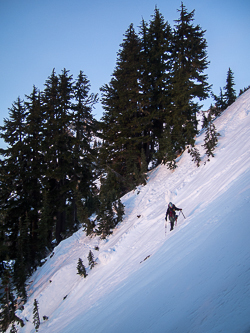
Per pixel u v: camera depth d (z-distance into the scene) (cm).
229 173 1124
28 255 2245
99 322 628
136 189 2253
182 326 275
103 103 2952
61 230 2744
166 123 2569
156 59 2862
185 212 1127
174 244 748
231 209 614
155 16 3011
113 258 1377
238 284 277
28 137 2783
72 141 2706
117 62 3005
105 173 2652
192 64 2792
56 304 1468
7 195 2562
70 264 1709
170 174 2112
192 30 2881
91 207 2606
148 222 1478
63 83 2884
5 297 1741
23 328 1466
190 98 2344
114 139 2664
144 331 345
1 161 2634
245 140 1494
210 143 1812
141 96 2545
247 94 2578
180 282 424
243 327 196
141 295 543
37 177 2645
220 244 447
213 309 263
